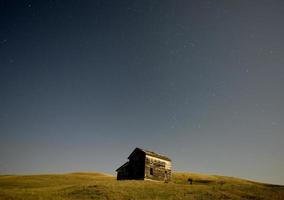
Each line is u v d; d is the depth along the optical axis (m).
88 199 30.88
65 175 78.00
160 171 50.69
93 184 41.19
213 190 39.34
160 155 52.66
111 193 33.75
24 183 57.69
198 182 58.28
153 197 32.59
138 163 50.00
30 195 31.78
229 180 69.19
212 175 81.56
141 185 40.22
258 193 41.03
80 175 81.31
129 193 34.22
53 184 57.53
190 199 32.53
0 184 56.03
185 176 72.50
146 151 50.19
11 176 72.81
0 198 28.62
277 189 48.12
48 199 29.70
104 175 90.69
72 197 32.00
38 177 70.12
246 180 74.50
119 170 53.22
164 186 40.44
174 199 32.09
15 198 29.14
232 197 35.06
